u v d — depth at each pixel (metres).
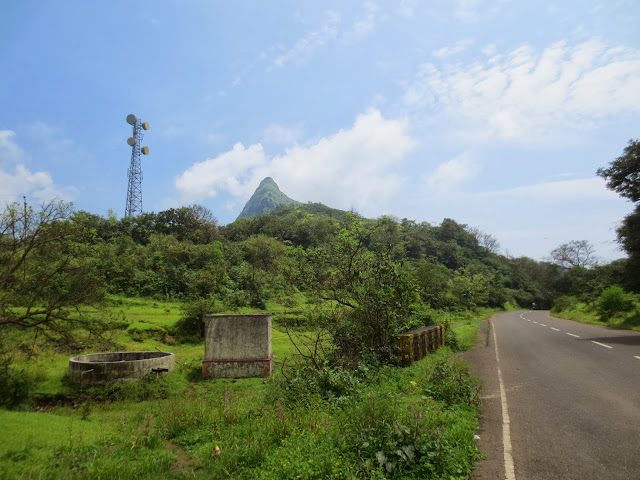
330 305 12.48
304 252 12.92
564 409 6.42
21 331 13.67
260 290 32.03
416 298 13.38
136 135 56.72
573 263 72.25
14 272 11.38
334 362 10.72
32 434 6.91
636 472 4.08
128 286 29.95
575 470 4.22
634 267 22.69
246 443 5.68
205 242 47.88
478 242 99.31
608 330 19.36
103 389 11.48
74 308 13.51
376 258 12.60
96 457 5.89
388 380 9.26
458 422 5.85
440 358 12.51
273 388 9.39
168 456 5.75
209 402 9.30
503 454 4.79
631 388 7.39
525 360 11.83
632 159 17.12
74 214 11.98
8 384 10.96
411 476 4.26
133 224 47.38
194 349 19.19
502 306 60.12
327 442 5.19
